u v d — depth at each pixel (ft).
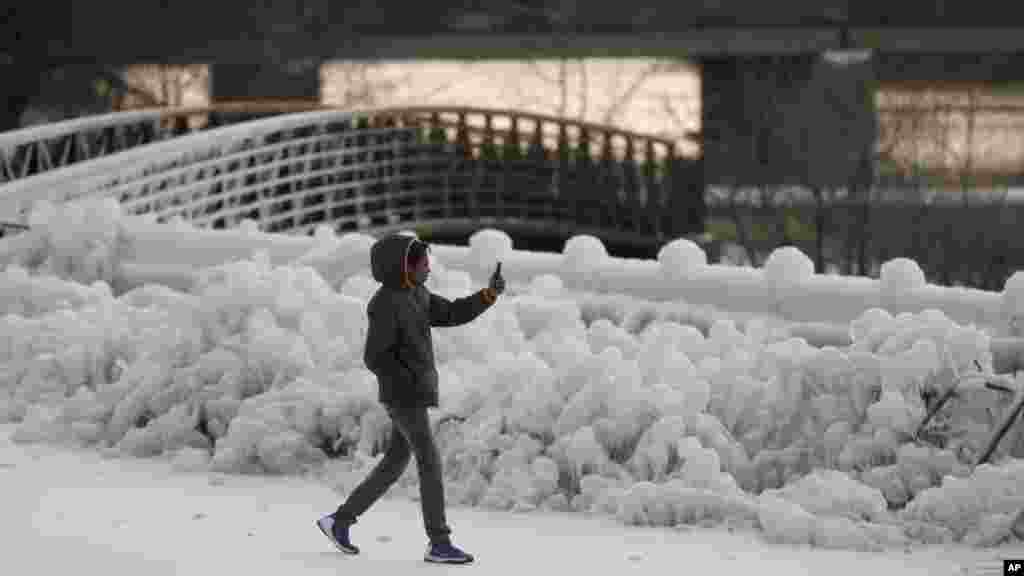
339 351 99.50
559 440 85.40
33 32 401.08
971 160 364.79
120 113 252.42
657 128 432.25
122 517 78.33
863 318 92.43
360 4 419.95
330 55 417.49
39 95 422.00
